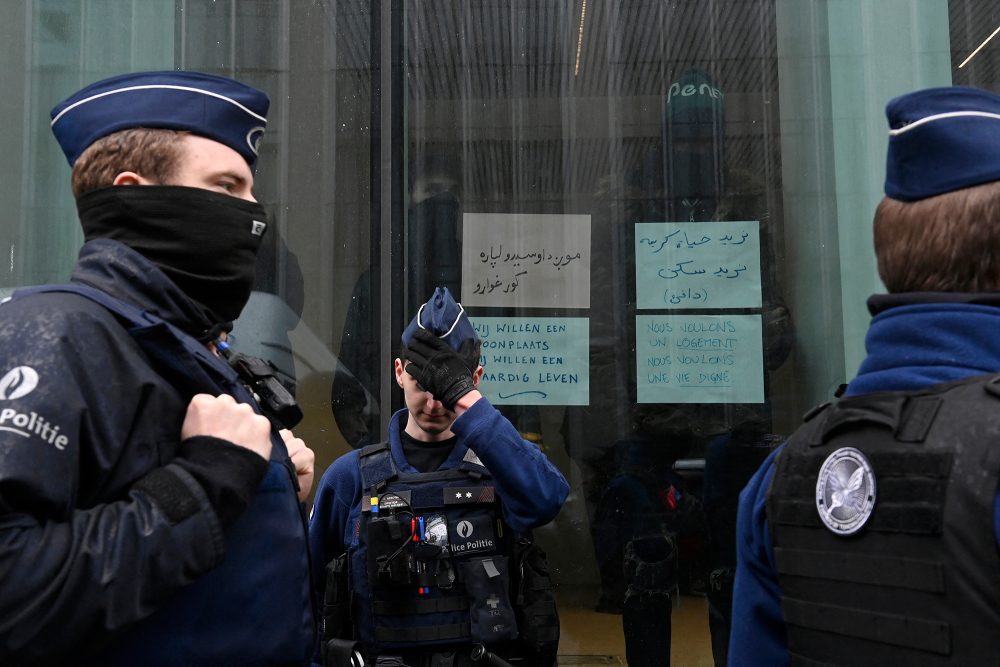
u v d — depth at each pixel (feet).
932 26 10.54
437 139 10.86
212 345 4.66
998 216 4.11
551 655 7.60
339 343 10.58
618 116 10.88
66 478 3.47
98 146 4.35
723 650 10.16
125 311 3.93
